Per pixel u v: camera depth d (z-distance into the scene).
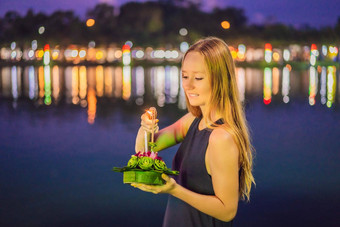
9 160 5.67
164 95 13.25
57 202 4.11
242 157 1.62
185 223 1.68
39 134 7.34
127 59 48.78
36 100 12.20
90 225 3.60
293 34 52.19
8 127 8.00
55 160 5.67
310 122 8.31
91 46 55.84
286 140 6.75
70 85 17.17
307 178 4.82
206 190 1.63
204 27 64.50
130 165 1.54
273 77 22.06
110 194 4.38
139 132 1.87
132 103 11.41
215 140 1.57
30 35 50.66
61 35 53.00
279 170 5.15
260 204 4.07
